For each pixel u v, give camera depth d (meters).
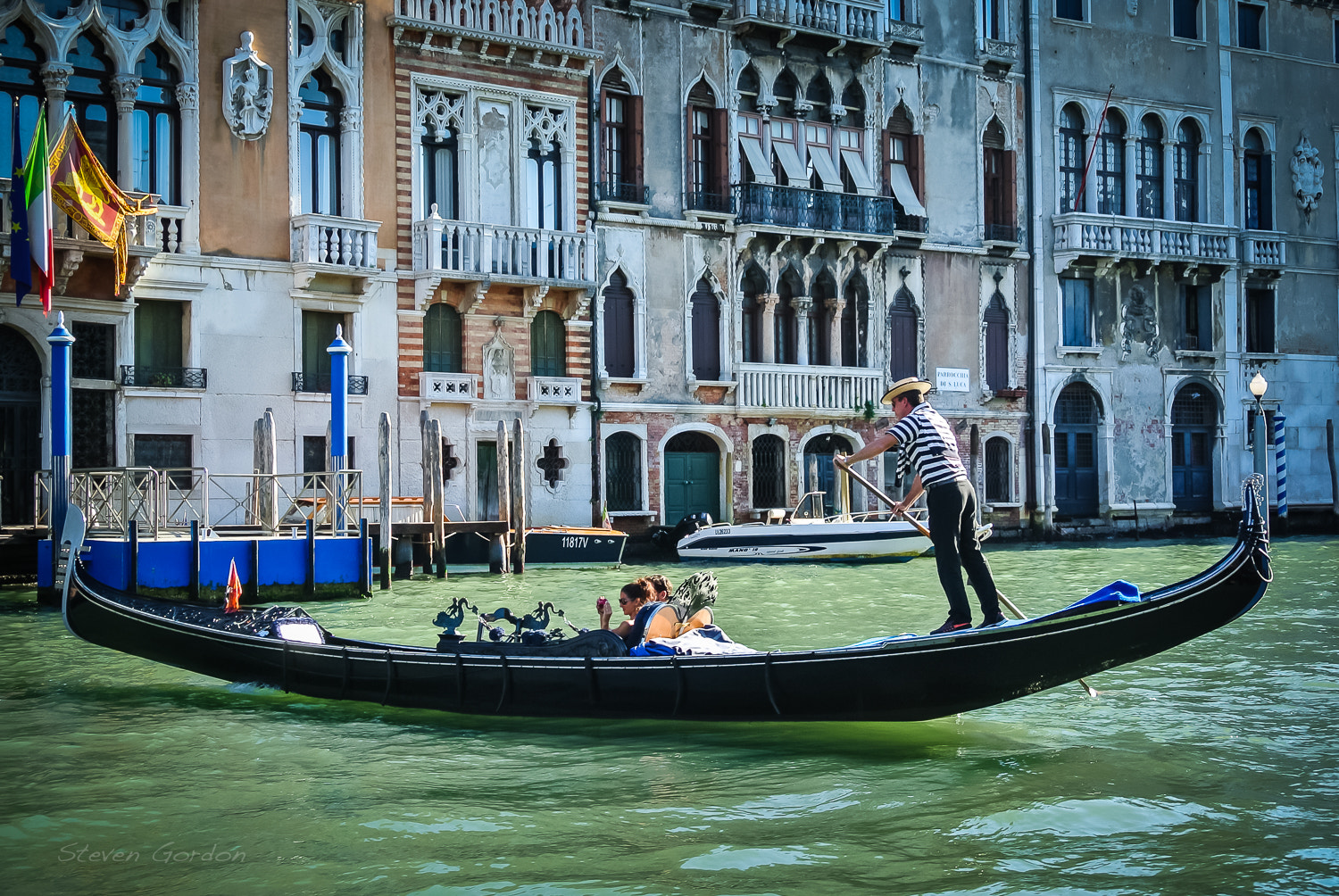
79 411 21.08
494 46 25.02
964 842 7.39
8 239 19.83
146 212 20.50
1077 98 32.16
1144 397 32.97
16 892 6.75
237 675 11.82
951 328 30.67
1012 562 25.33
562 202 26.00
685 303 27.38
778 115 28.77
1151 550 28.70
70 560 12.51
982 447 30.92
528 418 25.34
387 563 19.30
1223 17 34.06
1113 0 32.72
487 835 7.55
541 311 25.84
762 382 27.98
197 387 21.95
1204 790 8.35
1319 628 15.00
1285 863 7.00
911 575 22.61
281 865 7.09
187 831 7.68
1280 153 34.97
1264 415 34.47
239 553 17.59
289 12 22.97
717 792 8.40
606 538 24.00
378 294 23.89
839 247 28.97
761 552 25.11
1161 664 12.67
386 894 6.66
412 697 10.84
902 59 30.11
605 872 6.93
